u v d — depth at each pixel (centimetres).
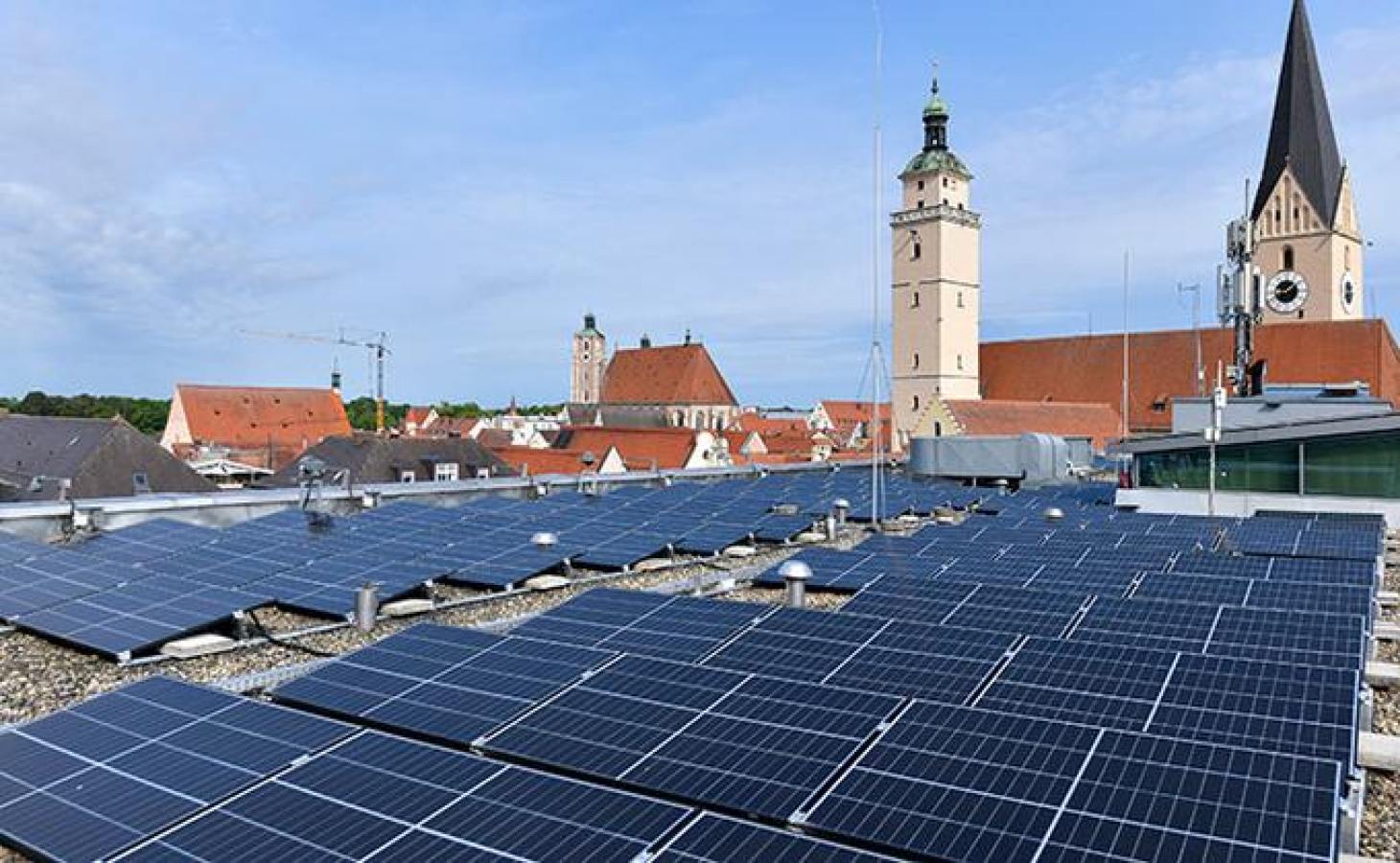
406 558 2719
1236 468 4350
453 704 1412
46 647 2064
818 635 1742
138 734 1270
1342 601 2153
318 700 1469
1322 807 984
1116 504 4609
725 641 1739
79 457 7100
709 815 1025
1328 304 11619
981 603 2119
